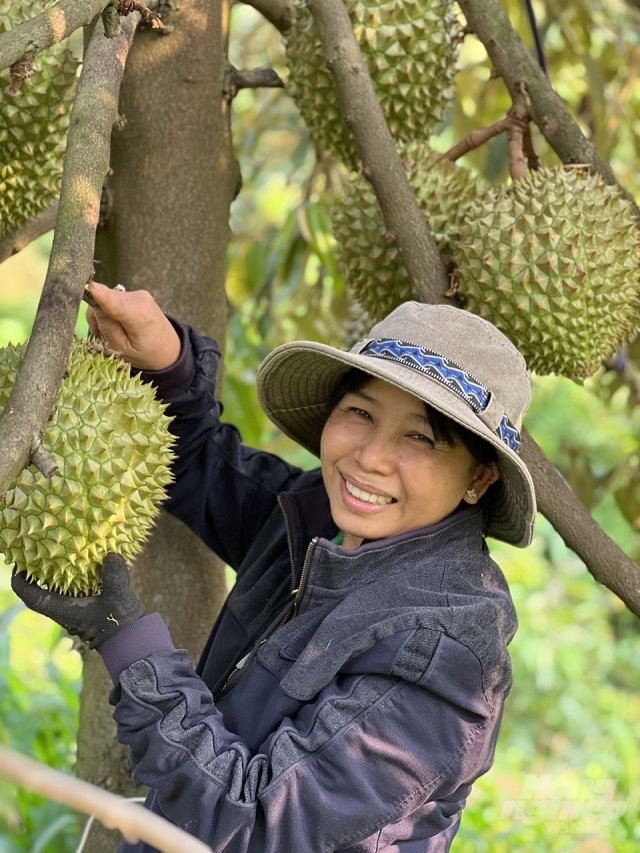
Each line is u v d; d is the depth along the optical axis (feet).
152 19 3.92
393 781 3.95
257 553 5.04
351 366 4.47
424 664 3.98
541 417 16.46
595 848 9.02
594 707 13.64
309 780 3.86
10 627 9.20
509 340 4.59
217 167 5.41
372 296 5.47
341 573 4.25
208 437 5.16
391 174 4.74
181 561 5.47
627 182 10.11
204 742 3.90
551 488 4.66
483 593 4.35
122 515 3.72
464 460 4.33
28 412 2.95
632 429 15.81
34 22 3.31
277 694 4.11
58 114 4.58
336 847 3.92
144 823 2.39
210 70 5.26
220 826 3.84
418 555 4.32
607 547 4.61
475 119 9.43
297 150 9.74
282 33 5.54
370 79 4.83
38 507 3.58
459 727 4.05
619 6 9.89
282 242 7.98
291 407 4.95
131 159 5.27
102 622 3.91
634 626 16.07
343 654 4.01
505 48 5.24
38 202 4.83
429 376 4.19
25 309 19.30
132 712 3.93
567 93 10.44
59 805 6.43
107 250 5.46
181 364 4.76
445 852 4.41
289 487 5.24
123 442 3.70
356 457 4.30
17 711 7.28
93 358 3.89
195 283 5.43
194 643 5.56
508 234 4.72
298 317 8.82
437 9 5.39
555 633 14.17
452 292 4.80
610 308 4.86
